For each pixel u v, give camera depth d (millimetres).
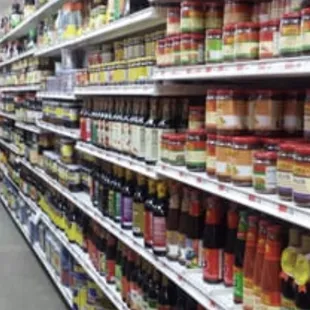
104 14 3230
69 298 4176
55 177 4590
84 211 3639
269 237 1554
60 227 4516
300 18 1379
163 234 2375
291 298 1472
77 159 4172
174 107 2373
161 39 2270
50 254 5004
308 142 1479
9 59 7062
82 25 3787
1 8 9789
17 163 6848
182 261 2207
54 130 4406
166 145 2219
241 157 1665
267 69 1487
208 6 1932
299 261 1435
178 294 2402
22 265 5395
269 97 1691
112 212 3102
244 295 1692
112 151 3020
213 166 1866
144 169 2479
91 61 3586
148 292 2637
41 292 4664
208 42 1855
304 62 1337
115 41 3484
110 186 3143
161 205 2393
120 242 3078
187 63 1982
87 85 3395
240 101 1773
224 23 1771
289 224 1586
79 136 3705
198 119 2086
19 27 5836
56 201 4664
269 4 1611
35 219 5473
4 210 8078
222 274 1977
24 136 6285
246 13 1711
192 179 1978
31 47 5555
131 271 2875
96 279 3387
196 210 2129
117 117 2932
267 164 1536
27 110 5816
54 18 4574
